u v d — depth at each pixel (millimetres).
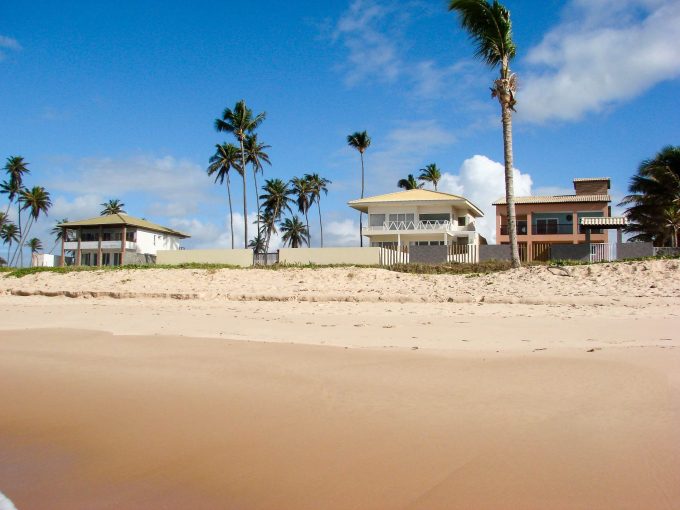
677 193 40781
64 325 14320
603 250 28266
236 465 4453
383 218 49625
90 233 62000
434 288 20719
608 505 3479
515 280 20266
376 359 8383
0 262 87375
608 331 11094
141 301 21766
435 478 4012
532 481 3879
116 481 4270
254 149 63219
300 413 5777
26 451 5012
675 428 4762
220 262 34312
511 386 6434
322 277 25109
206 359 8844
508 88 24375
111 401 6559
